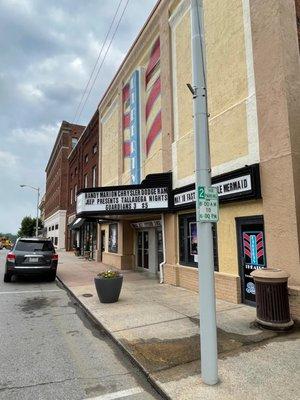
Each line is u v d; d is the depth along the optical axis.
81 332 6.49
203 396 3.71
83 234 28.86
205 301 4.11
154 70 14.02
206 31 9.84
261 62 7.59
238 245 8.15
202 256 4.18
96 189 12.44
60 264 20.17
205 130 4.47
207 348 4.04
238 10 8.56
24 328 6.78
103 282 8.62
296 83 7.16
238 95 8.41
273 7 7.36
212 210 4.26
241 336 5.64
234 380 4.07
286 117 6.89
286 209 6.78
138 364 4.69
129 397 3.91
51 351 5.43
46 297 10.17
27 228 84.31
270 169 7.20
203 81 4.62
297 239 6.52
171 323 6.60
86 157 28.22
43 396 3.95
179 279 11.04
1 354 5.31
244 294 7.98
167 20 12.55
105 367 4.78
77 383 4.28
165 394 3.82
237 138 8.31
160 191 11.65
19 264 12.95
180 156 11.23
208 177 4.35
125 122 17.67
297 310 6.22
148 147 14.41
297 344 5.23
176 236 11.40
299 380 4.04
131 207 11.91
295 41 7.36
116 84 19.14
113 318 7.09
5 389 4.13
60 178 47.12
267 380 4.05
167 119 12.20
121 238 17.19
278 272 6.03
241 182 7.82
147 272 15.10
